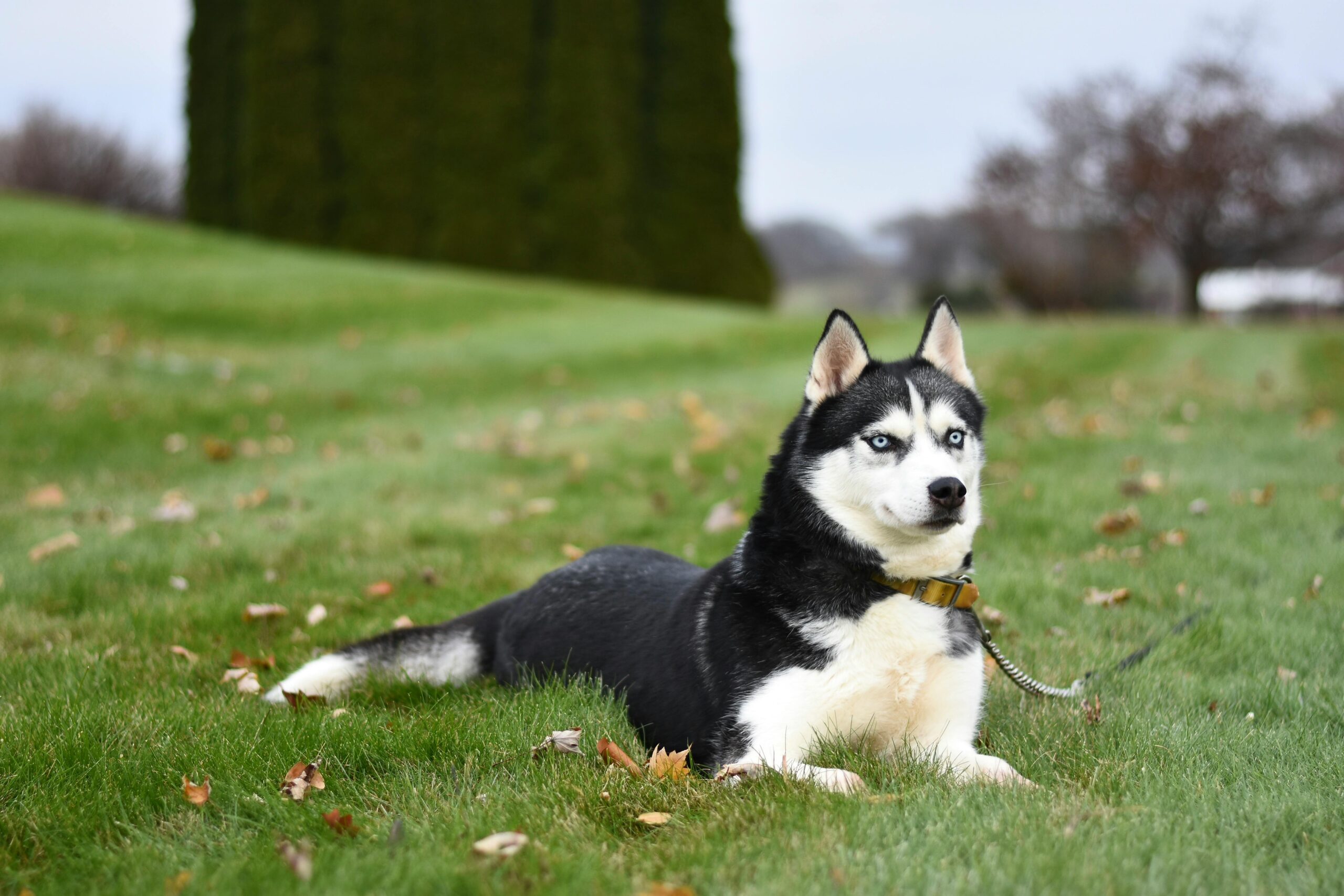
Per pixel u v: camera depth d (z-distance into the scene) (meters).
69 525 6.29
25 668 3.87
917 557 3.09
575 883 2.21
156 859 2.47
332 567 5.50
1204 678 3.76
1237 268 35.12
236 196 26.25
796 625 3.04
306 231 24.98
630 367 14.38
